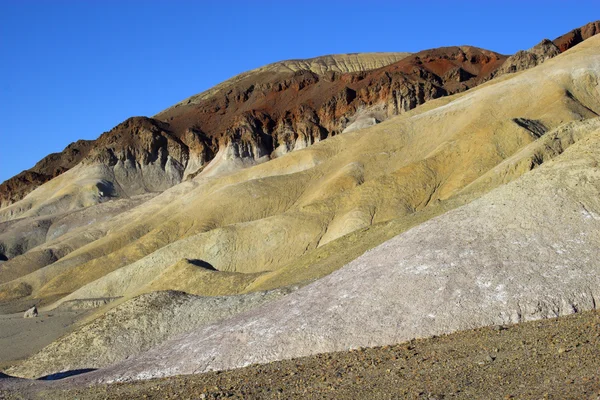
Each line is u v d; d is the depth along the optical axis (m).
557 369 16.58
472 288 25.70
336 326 26.67
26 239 197.00
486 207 30.17
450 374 18.30
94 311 72.56
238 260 92.44
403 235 31.59
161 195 177.25
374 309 26.70
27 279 129.25
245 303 40.91
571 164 30.33
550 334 20.16
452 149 101.81
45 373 39.59
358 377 20.12
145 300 43.78
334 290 29.58
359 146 139.00
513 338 20.77
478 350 20.28
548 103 118.38
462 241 28.47
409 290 26.83
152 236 126.94
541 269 25.53
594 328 19.62
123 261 122.50
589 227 26.72
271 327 28.52
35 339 63.44
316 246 90.75
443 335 23.91
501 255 26.83
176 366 28.33
